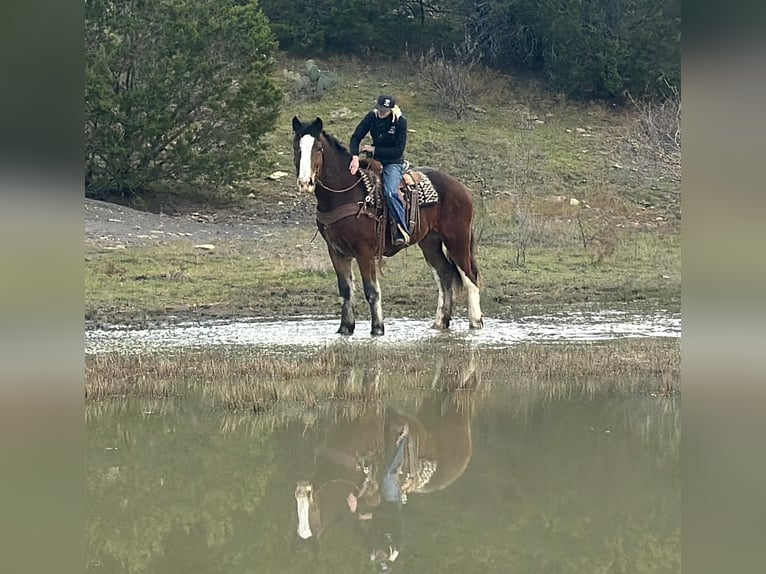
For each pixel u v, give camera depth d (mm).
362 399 8969
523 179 24812
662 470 6680
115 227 19266
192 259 17578
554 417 8297
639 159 26922
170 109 22375
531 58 32000
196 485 6488
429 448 7332
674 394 9141
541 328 13297
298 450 7332
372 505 6055
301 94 28750
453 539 5465
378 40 31812
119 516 5879
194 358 10992
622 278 17188
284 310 14453
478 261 18203
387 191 12406
